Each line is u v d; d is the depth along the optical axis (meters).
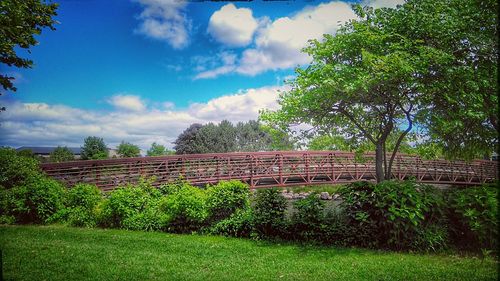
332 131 10.24
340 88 7.86
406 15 8.11
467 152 8.48
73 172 17.83
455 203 6.68
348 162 24.09
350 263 5.82
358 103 8.98
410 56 7.52
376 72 7.45
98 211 9.94
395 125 9.86
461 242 6.61
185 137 38.53
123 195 9.88
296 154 23.02
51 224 10.38
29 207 10.55
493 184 6.64
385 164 9.59
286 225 7.70
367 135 9.34
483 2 7.39
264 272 5.43
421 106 8.21
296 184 22.08
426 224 6.64
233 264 5.91
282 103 9.31
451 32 7.72
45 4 8.69
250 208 8.59
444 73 7.50
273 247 7.13
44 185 10.90
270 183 22.50
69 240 7.96
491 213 5.99
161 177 19.05
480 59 7.72
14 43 7.79
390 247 6.80
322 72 7.76
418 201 6.52
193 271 5.52
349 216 7.36
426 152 9.06
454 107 7.86
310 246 7.17
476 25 7.62
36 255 6.36
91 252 6.67
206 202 8.80
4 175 11.76
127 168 19.20
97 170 18.36
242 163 22.39
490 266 5.44
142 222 9.42
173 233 8.90
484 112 7.28
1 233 8.73
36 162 13.34
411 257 6.14
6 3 7.30
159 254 6.66
